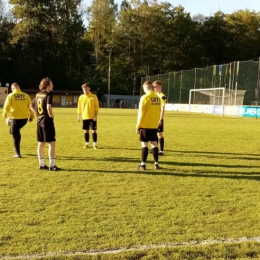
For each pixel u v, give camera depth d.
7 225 3.52
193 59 61.66
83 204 4.23
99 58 61.44
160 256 2.92
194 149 9.03
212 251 3.01
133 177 5.70
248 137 12.08
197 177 5.79
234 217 3.86
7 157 7.40
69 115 24.31
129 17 60.09
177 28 60.69
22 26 50.88
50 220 3.68
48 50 54.53
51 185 5.10
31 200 4.35
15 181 5.29
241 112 27.53
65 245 3.10
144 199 4.48
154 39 60.25
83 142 10.02
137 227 3.53
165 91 41.34
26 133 12.04
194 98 35.31
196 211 4.04
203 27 64.25
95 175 5.80
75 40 56.09
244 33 63.38
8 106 7.20
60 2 53.84
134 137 11.34
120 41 61.16
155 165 6.45
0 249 3.00
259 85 27.81
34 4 52.19
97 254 2.93
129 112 32.50
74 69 59.25
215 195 4.72
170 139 11.19
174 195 4.69
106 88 59.19
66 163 6.82
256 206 4.25
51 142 6.12
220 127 16.14
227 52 62.72
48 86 6.09
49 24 53.28
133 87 61.44
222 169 6.47
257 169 6.50
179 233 3.40
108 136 11.59
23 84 54.41
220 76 31.00
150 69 61.81
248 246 3.11
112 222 3.65
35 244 3.11
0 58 55.00
